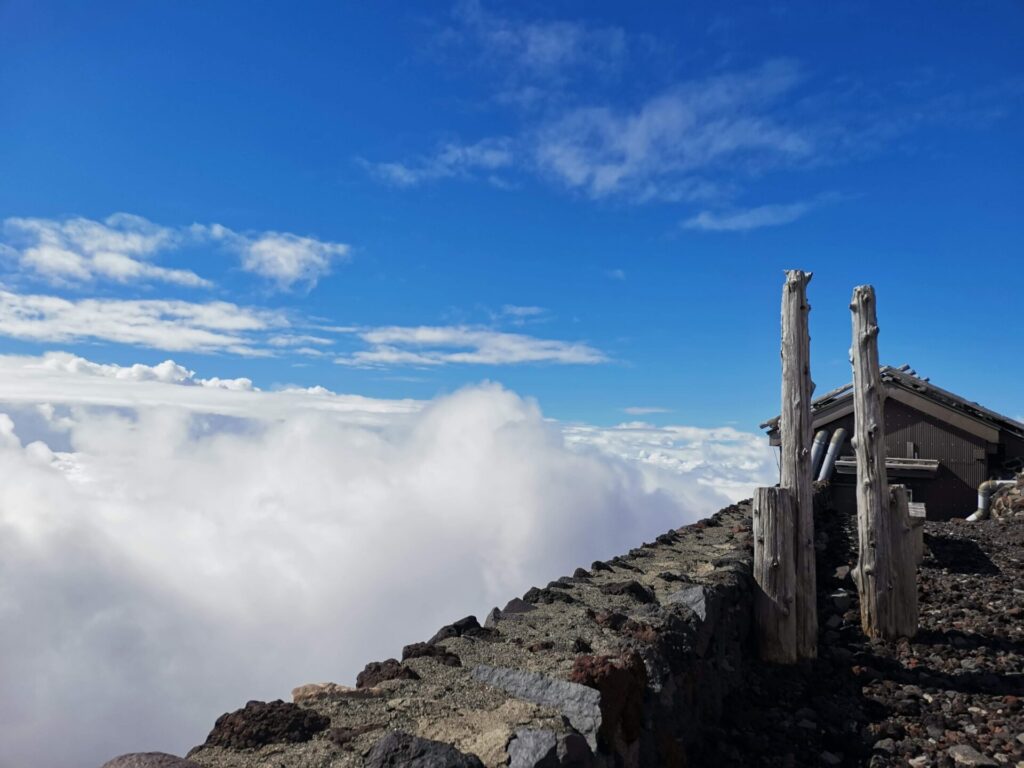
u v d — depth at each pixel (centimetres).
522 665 437
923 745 566
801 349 782
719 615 636
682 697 507
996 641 777
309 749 317
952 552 1155
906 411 1994
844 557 1139
